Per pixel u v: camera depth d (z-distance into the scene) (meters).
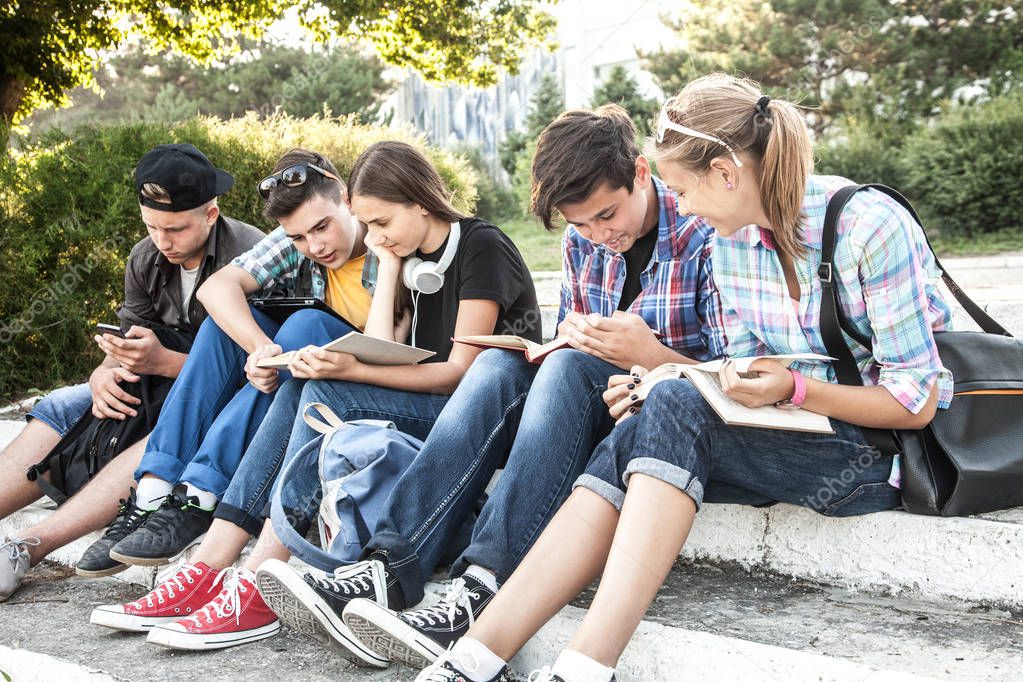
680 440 1.81
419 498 2.10
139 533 2.40
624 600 1.70
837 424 1.95
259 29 11.01
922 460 1.96
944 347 2.05
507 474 2.02
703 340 2.40
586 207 2.20
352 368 2.33
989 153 13.73
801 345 2.02
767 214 1.91
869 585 2.10
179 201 2.99
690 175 1.91
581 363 2.13
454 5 12.02
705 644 1.79
